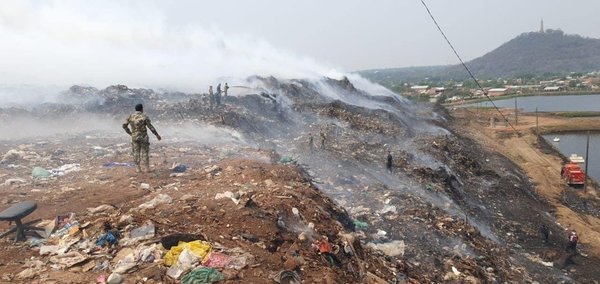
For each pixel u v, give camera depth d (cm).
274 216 910
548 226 2370
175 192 1039
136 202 961
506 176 3328
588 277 1781
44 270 626
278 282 638
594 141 5784
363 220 1520
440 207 2023
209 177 1239
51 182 1176
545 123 6625
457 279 1257
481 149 4375
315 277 702
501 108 9506
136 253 663
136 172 1288
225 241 743
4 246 722
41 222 822
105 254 676
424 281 1137
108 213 883
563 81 19738
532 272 1667
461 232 1673
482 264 1473
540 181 3538
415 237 1482
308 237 878
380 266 1000
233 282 608
